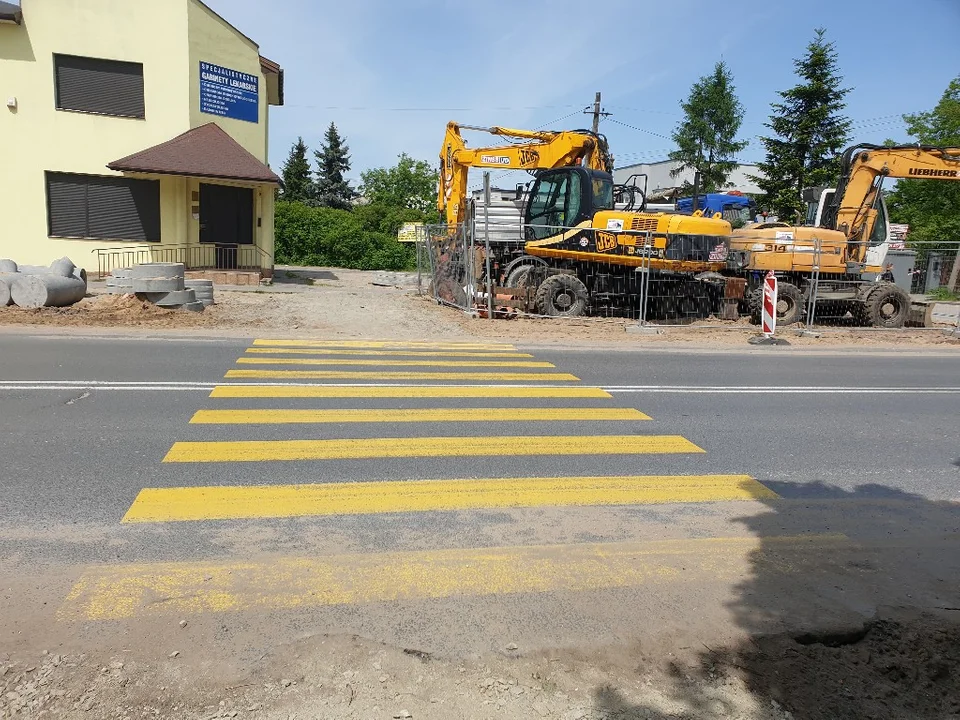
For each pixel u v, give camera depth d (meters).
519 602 3.47
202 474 5.12
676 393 8.62
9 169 18.97
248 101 21.42
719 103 49.38
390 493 4.91
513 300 15.15
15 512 4.33
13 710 2.58
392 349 11.23
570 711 2.69
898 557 4.18
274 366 9.23
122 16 19.27
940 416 7.95
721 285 16.55
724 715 2.71
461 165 17.25
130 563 3.74
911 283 22.97
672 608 3.47
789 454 6.26
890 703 2.85
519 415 7.21
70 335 11.07
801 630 3.31
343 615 3.29
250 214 21.33
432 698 2.73
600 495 5.05
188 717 2.58
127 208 19.86
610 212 15.75
